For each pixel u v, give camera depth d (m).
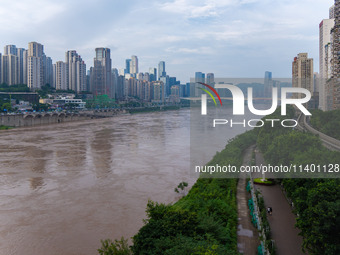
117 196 75.44
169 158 118.31
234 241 42.84
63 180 89.25
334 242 32.91
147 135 189.25
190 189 74.62
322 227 32.97
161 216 45.19
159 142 159.25
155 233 39.38
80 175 94.50
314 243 34.72
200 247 33.56
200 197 60.03
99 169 101.75
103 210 66.69
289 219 50.66
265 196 62.38
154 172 97.75
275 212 53.75
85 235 55.56
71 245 52.12
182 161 112.88
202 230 41.00
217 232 41.41
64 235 55.66
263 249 39.88
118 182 87.06
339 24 194.62
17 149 139.12
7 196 75.94
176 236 38.03
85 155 125.12
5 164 109.25
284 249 40.94
